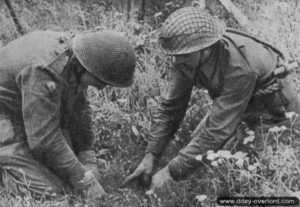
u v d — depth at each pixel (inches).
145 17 215.6
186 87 148.5
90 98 183.0
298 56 186.7
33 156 150.9
